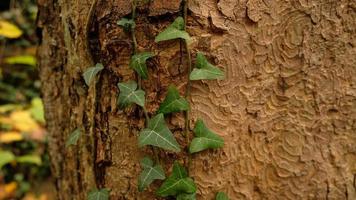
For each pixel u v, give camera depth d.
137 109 0.71
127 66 0.71
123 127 0.72
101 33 0.72
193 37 0.69
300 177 0.71
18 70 2.16
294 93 0.71
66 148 0.88
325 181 0.71
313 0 0.70
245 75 0.70
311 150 0.71
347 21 0.70
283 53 0.70
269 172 0.71
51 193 1.95
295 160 0.71
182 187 0.68
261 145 0.71
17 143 1.92
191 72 0.67
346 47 0.71
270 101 0.71
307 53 0.70
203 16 0.68
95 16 0.73
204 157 0.70
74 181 0.85
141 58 0.69
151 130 0.68
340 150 0.71
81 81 0.78
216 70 0.68
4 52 2.10
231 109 0.70
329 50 0.71
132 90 0.69
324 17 0.70
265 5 0.70
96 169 0.76
